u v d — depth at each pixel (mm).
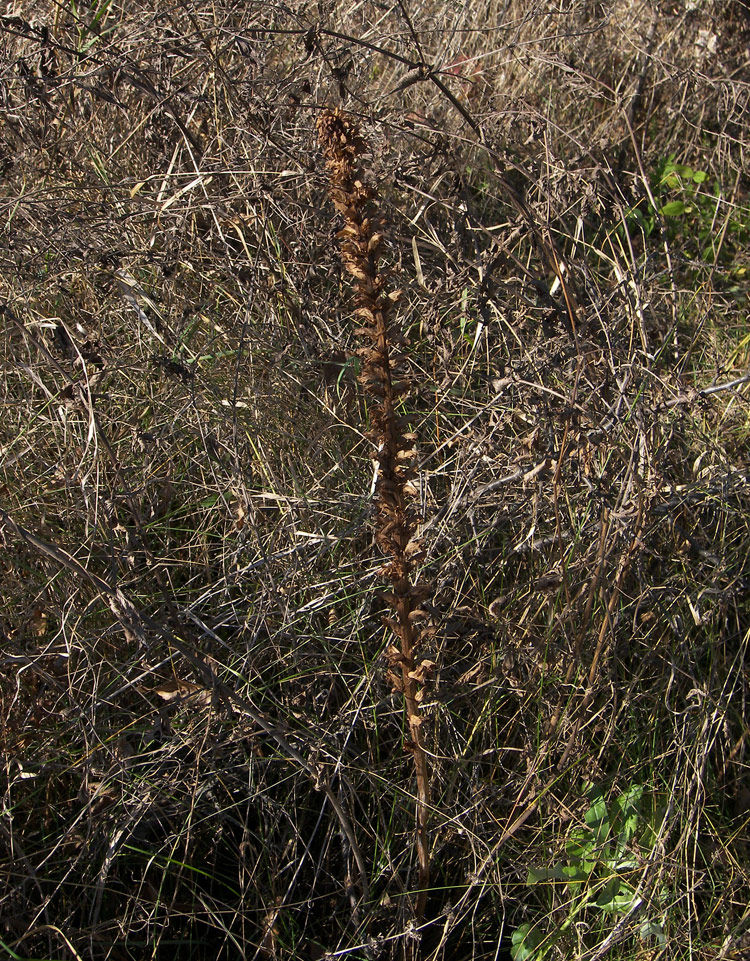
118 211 2971
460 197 2834
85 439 2590
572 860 2271
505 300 3004
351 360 2916
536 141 3348
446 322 2959
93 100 3143
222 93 3203
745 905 2248
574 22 3947
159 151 3197
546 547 2625
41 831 2227
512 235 2820
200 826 2305
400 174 2906
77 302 2910
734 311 3523
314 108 3004
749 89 3953
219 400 2771
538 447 2402
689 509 2725
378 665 2432
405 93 3537
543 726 2410
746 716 2562
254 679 2389
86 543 2451
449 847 2324
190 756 2338
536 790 2336
